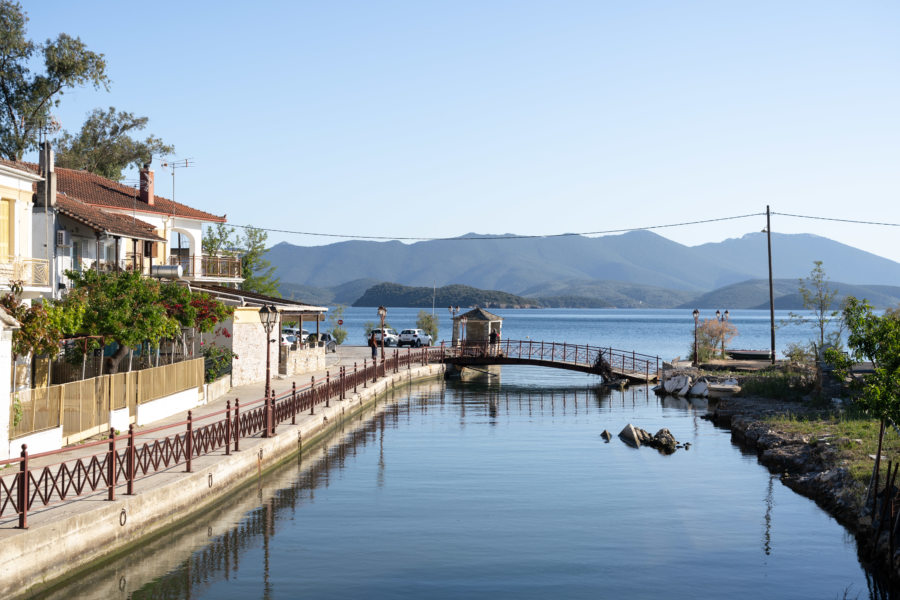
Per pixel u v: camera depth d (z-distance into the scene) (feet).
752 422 111.65
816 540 61.31
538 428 121.39
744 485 80.53
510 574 53.67
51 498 53.78
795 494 76.54
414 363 200.95
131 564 54.19
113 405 83.05
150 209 168.04
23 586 43.73
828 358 57.47
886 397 52.75
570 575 53.52
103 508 51.06
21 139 198.08
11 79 194.39
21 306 71.72
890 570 51.29
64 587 47.19
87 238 126.00
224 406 107.86
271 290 245.24
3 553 42.27
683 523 66.33
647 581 52.42
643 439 108.17
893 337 53.26
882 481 64.08
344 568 54.54
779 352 265.34
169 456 65.26
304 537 61.72
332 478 83.56
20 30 192.75
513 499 74.64
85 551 49.16
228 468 71.72
